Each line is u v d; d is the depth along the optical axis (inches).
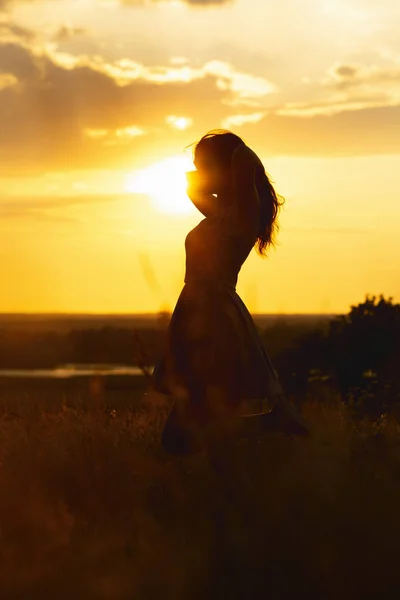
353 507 179.0
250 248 222.2
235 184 220.7
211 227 222.1
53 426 295.9
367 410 422.0
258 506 177.8
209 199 232.2
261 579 149.6
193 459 240.8
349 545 161.6
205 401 211.5
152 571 153.3
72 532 182.4
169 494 208.8
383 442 251.3
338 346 700.0
